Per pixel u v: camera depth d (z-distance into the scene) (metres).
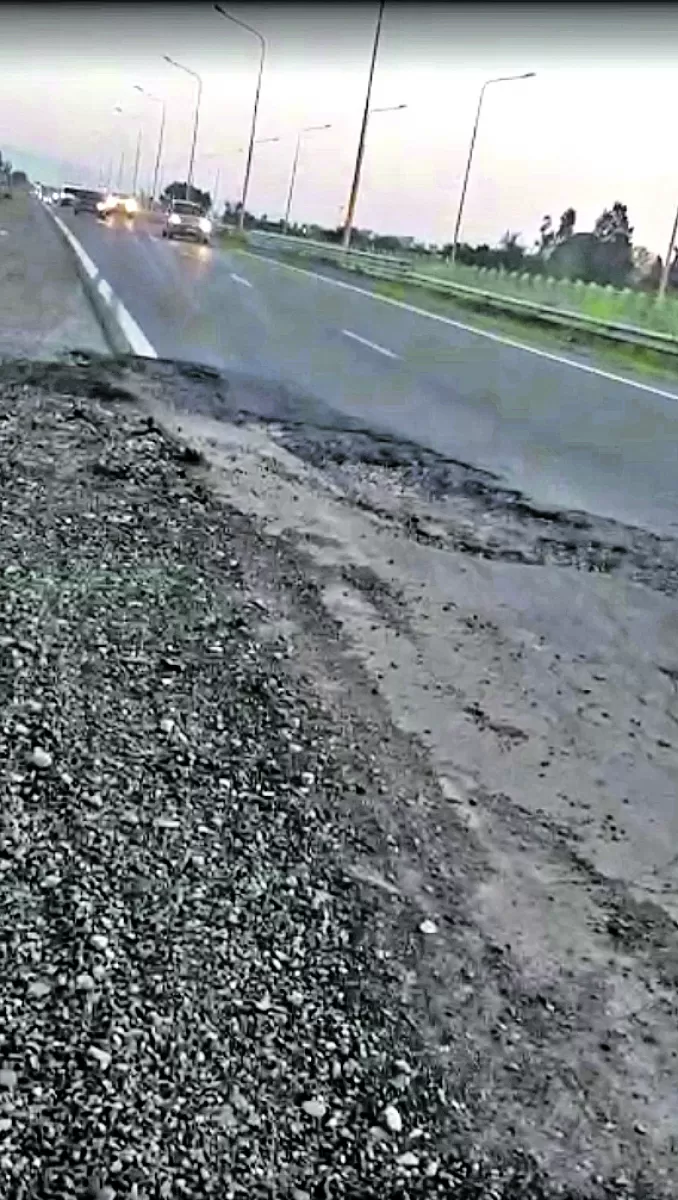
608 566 6.05
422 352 15.84
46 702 3.37
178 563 4.91
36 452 6.38
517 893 2.90
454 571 5.60
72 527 5.11
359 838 3.01
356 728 3.66
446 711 3.91
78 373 9.80
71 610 4.12
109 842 2.75
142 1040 2.14
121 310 15.36
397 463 8.12
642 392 14.21
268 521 5.94
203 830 2.89
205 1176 1.88
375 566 5.46
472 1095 2.19
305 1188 1.90
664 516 7.38
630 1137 2.16
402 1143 2.04
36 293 15.92
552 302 27.05
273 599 4.73
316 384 11.41
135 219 59.59
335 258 40.38
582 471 8.65
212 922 2.54
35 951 2.32
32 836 2.71
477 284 31.73
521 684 4.24
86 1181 1.82
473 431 9.92
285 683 3.89
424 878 2.89
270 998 2.33
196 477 6.59
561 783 3.52
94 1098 1.98
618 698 4.24
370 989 2.43
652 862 3.13
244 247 48.31
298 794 3.17
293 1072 2.14
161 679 3.70
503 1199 1.97
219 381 10.56
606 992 2.56
